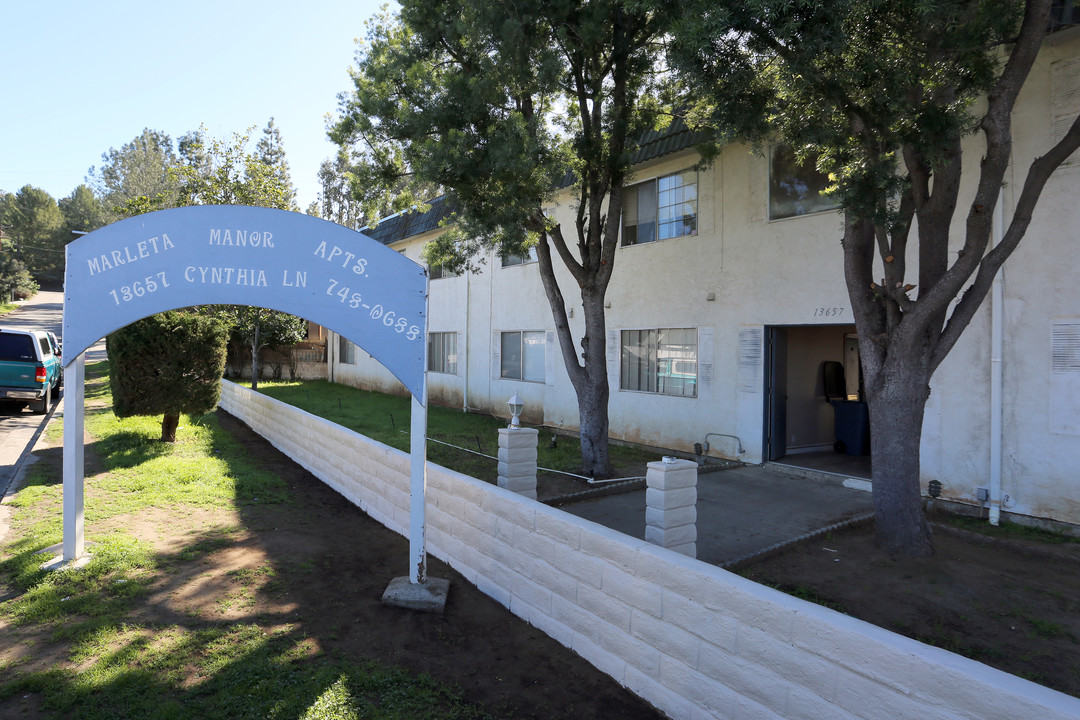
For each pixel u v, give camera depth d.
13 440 10.86
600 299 8.87
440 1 8.55
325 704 3.40
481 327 16.02
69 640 3.98
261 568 5.33
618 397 11.91
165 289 4.95
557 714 3.43
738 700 3.05
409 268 5.02
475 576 5.14
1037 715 2.08
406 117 8.59
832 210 8.38
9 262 59.91
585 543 4.02
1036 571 5.41
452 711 3.41
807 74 4.88
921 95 5.23
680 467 4.40
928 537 5.76
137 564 5.23
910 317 5.41
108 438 10.47
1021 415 6.72
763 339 9.35
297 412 9.94
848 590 4.91
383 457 6.80
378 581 5.18
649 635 3.55
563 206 12.99
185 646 3.95
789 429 10.05
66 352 5.05
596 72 8.59
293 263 5.00
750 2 4.50
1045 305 6.55
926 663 2.39
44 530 5.92
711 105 6.58
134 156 66.88
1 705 3.28
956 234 7.22
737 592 3.09
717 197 10.02
